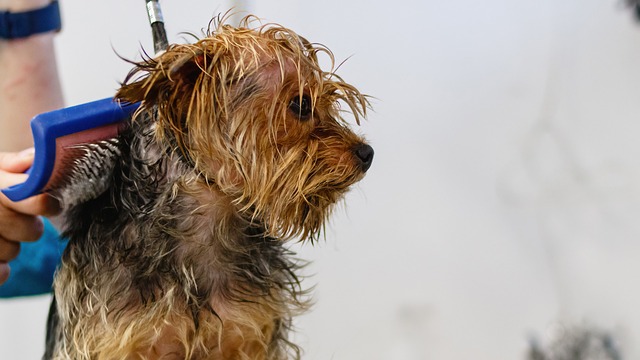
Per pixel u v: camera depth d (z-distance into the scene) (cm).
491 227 219
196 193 109
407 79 215
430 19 213
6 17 139
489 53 214
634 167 208
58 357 117
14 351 229
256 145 105
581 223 214
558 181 215
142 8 212
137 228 109
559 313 215
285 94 105
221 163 106
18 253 127
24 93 143
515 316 218
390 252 221
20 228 120
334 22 212
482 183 218
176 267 110
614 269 211
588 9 207
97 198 113
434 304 221
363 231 220
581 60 210
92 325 109
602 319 211
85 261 112
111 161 108
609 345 206
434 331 220
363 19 213
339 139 109
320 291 220
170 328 110
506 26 212
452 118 217
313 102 106
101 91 212
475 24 213
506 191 218
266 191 106
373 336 221
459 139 217
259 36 108
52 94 147
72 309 112
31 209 112
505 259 219
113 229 110
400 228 220
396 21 213
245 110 104
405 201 220
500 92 215
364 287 221
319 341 221
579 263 214
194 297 110
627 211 209
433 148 218
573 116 212
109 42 206
